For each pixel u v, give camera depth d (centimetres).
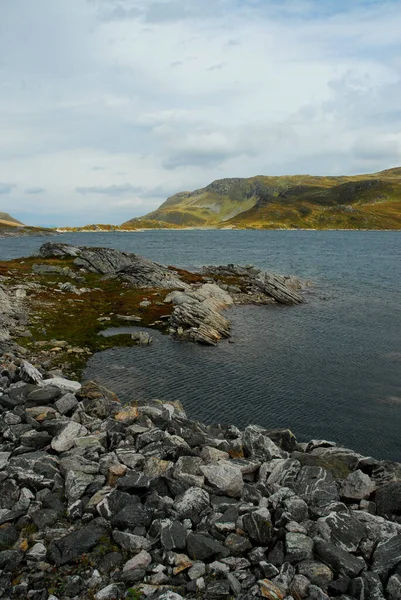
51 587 933
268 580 938
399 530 1123
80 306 5519
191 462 1396
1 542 1047
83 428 1606
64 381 2267
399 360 3897
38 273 7500
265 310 6009
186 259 13175
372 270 10319
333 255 14475
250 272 9019
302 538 1059
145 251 16125
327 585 948
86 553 1026
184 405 2864
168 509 1179
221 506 1207
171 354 3941
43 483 1277
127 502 1180
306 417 2770
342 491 1352
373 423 2716
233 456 1636
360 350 4181
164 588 933
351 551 1052
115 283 7188
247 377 3425
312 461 1577
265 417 2753
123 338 4344
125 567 983
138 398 2909
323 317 5572
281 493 1284
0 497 1218
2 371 2167
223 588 933
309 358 3928
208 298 6078
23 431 1586
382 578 978
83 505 1196
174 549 1044
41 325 4538
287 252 15700
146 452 1484
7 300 5169
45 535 1086
